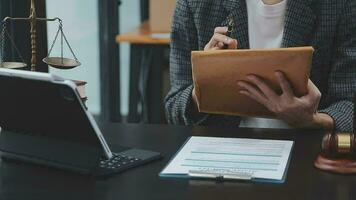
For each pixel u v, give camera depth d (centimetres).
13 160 130
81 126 116
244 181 114
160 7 363
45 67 164
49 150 125
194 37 179
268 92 141
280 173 117
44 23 195
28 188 113
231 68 139
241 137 146
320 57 172
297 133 149
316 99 145
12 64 154
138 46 357
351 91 168
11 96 121
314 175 117
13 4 197
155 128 157
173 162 126
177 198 107
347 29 170
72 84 111
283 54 133
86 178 118
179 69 180
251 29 175
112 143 142
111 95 433
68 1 379
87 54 415
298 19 171
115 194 109
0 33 188
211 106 153
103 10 422
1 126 133
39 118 122
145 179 117
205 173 117
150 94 370
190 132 152
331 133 124
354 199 104
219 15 175
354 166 117
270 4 173
